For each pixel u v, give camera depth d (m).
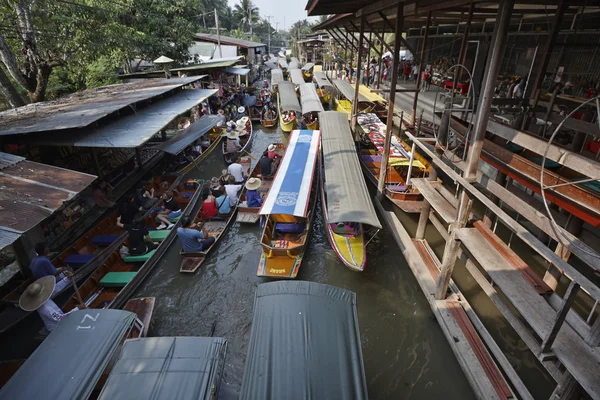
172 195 11.30
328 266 9.78
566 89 10.66
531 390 6.29
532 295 5.18
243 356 7.25
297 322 5.45
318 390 4.51
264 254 9.41
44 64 13.73
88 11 14.09
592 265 3.82
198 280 9.20
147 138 9.82
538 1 7.21
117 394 4.37
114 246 9.20
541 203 7.93
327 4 10.16
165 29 21.31
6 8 12.20
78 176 7.14
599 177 4.20
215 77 27.45
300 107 23.78
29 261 7.95
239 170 13.45
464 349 6.59
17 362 5.93
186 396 4.36
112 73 20.09
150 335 7.50
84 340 5.18
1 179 6.53
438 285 7.69
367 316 8.19
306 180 11.09
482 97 5.66
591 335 4.12
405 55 29.31
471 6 10.98
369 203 9.72
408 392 6.52
